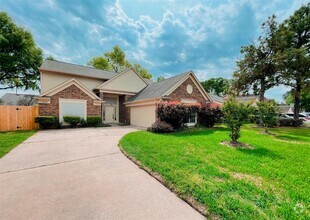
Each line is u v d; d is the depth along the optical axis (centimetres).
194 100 1390
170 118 1027
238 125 670
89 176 361
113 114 1747
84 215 229
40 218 222
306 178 347
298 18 1727
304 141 790
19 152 543
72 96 1280
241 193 278
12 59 1888
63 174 370
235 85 1883
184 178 329
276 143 698
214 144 638
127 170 398
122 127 1327
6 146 605
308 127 1573
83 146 634
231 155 497
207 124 1272
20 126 1114
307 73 1537
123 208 247
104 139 775
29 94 2438
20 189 301
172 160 439
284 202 256
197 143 643
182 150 534
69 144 667
